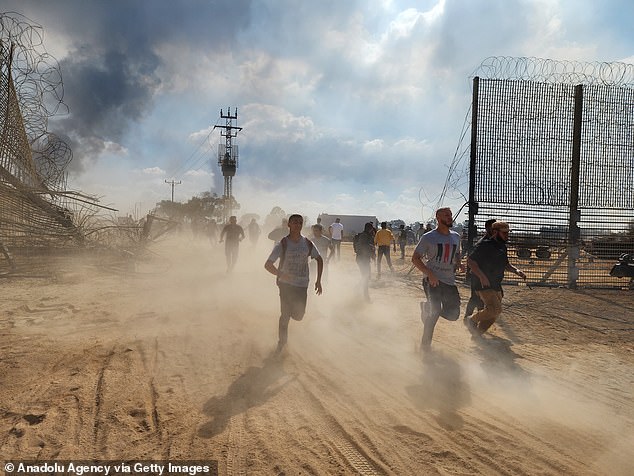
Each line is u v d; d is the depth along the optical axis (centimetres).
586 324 902
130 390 482
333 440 386
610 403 480
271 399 469
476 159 1410
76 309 888
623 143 1448
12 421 407
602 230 1445
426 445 380
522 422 428
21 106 1509
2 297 1018
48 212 1595
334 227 2116
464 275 1515
